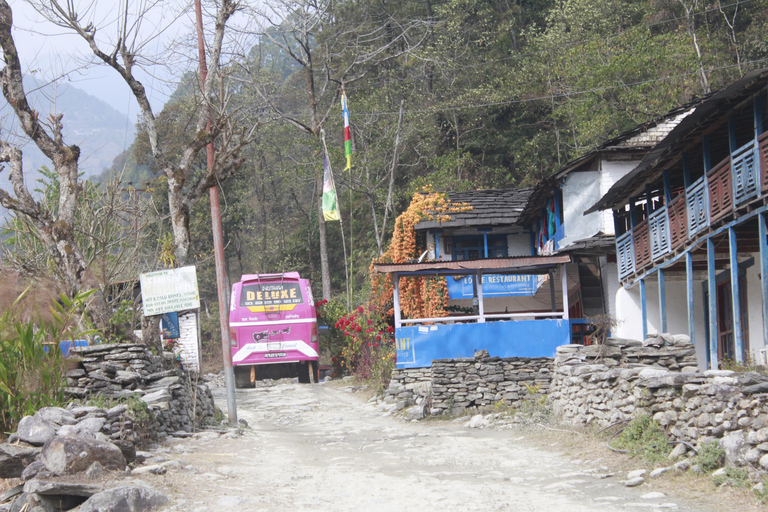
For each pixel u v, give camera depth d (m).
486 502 6.86
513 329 16.27
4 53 11.62
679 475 7.34
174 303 12.20
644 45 31.67
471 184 36.50
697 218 13.52
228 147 13.76
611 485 7.43
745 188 11.62
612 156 20.08
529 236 26.38
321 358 35.81
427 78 43.81
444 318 16.45
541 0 47.88
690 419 8.05
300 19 36.03
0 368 8.02
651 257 15.71
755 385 6.98
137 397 9.71
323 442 11.87
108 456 7.04
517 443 10.88
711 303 13.01
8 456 6.84
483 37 45.06
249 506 6.59
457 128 41.12
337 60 43.78
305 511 6.50
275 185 52.38
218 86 14.08
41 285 9.24
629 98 30.77
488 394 14.97
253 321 22.84
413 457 10.01
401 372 16.52
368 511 6.54
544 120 41.38
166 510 6.26
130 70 12.90
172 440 10.38
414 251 25.59
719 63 33.19
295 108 47.41
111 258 15.30
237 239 48.81
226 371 14.27
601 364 11.62
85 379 9.79
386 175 36.78
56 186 17.59
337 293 45.88
